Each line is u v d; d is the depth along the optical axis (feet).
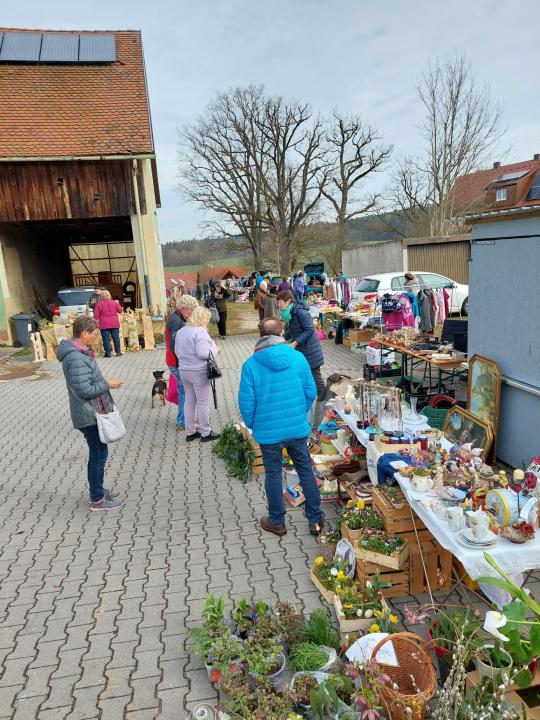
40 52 59.21
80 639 11.02
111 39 62.18
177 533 15.19
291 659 9.72
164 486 18.52
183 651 10.54
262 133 131.34
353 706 8.28
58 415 28.45
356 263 82.94
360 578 11.76
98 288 59.11
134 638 10.96
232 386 32.07
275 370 13.62
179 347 21.54
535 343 15.83
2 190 51.06
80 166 51.49
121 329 46.52
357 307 45.42
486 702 7.69
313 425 20.68
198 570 13.24
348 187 136.36
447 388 26.27
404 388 26.66
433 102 84.74
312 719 8.50
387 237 149.18
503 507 9.98
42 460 21.83
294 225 134.51
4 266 53.57
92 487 16.67
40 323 48.32
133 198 52.47
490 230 17.67
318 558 12.44
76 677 9.98
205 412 22.35
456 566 11.99
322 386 20.53
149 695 9.48
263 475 18.89
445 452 12.94
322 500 16.30
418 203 126.62
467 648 8.47
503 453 17.78
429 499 11.03
